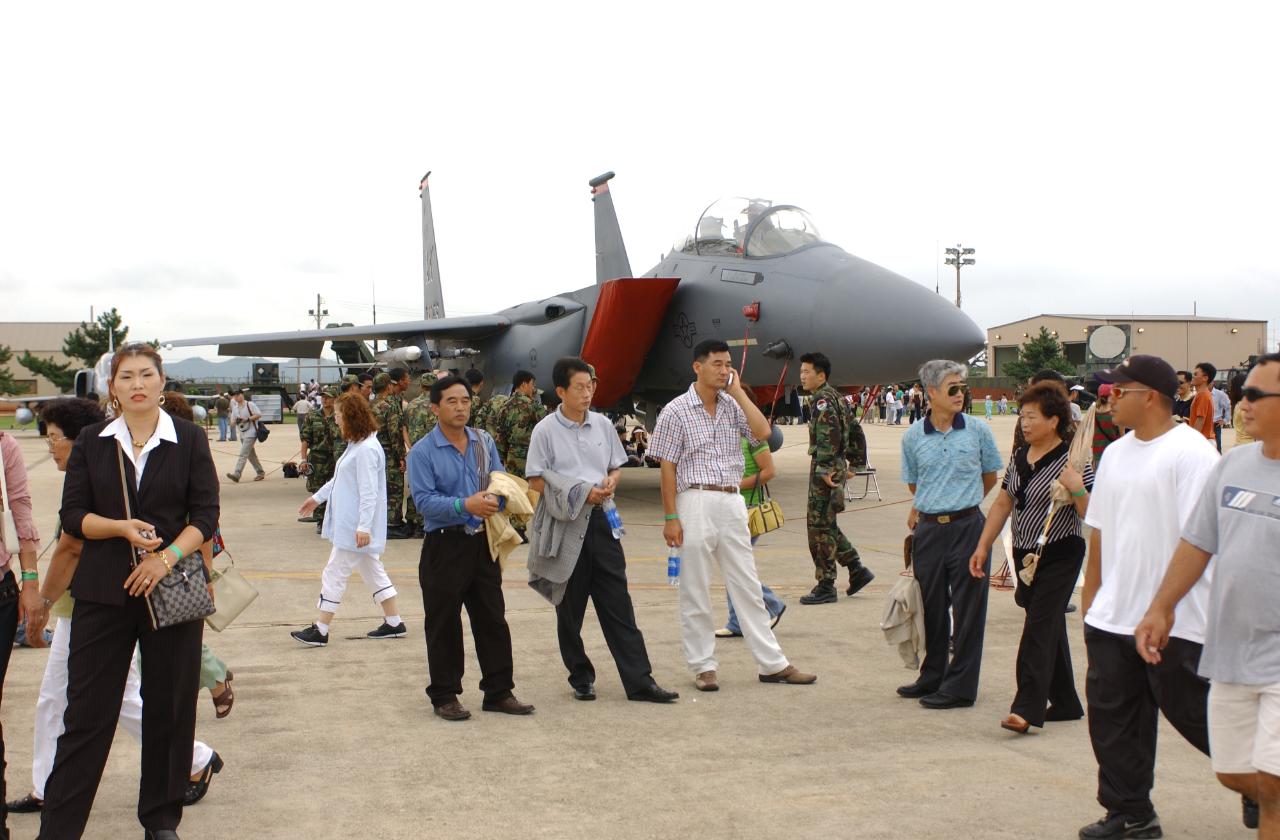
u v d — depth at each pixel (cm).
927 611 559
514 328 1811
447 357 1922
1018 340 8256
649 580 934
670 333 1441
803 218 1385
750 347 1329
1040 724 497
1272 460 309
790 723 520
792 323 1257
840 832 380
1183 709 367
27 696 566
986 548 516
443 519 516
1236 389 772
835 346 1219
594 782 436
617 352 1411
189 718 367
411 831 384
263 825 391
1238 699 316
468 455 538
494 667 538
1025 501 505
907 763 459
